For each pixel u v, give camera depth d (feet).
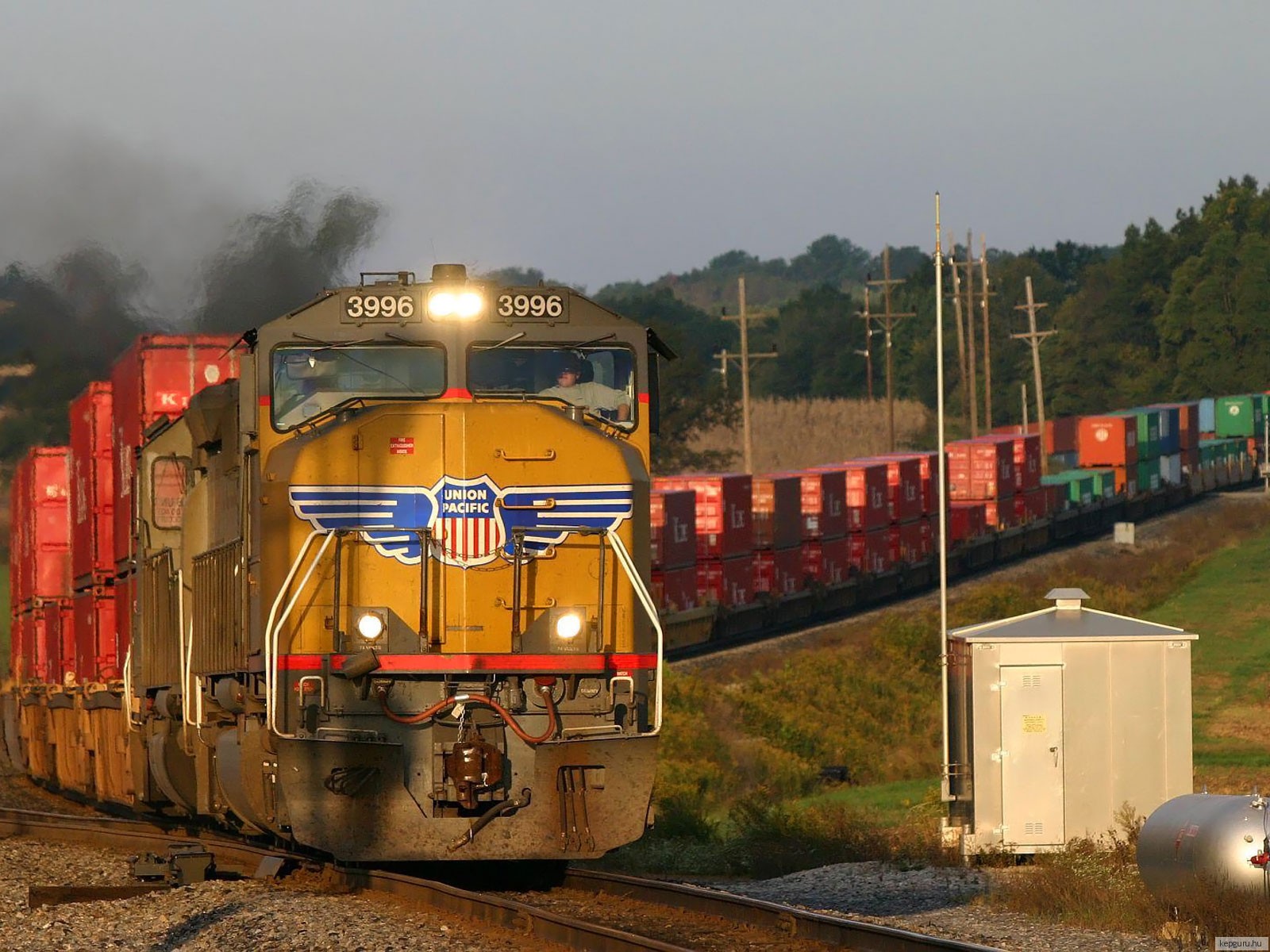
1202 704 431.02
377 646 169.58
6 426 555.69
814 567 636.07
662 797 335.47
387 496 172.65
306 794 164.76
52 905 177.17
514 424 175.11
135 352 263.90
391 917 158.20
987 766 230.07
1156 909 173.06
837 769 408.26
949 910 187.32
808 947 145.89
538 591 173.27
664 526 529.04
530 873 196.54
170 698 229.25
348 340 176.65
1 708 474.49
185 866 187.01
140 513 253.85
